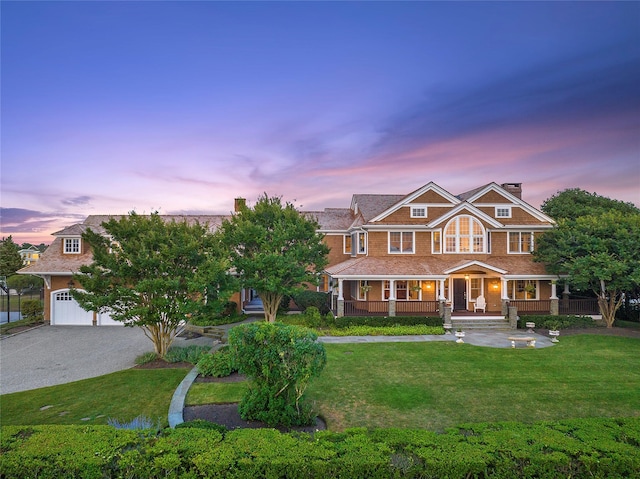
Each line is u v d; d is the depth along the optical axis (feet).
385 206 99.04
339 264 95.30
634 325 77.61
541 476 19.88
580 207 116.57
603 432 22.94
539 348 59.11
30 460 19.56
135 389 42.45
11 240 126.52
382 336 68.80
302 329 32.73
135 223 54.34
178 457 20.04
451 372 46.91
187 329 76.95
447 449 20.86
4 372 50.67
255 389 33.19
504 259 88.33
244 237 69.92
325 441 21.72
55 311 83.51
